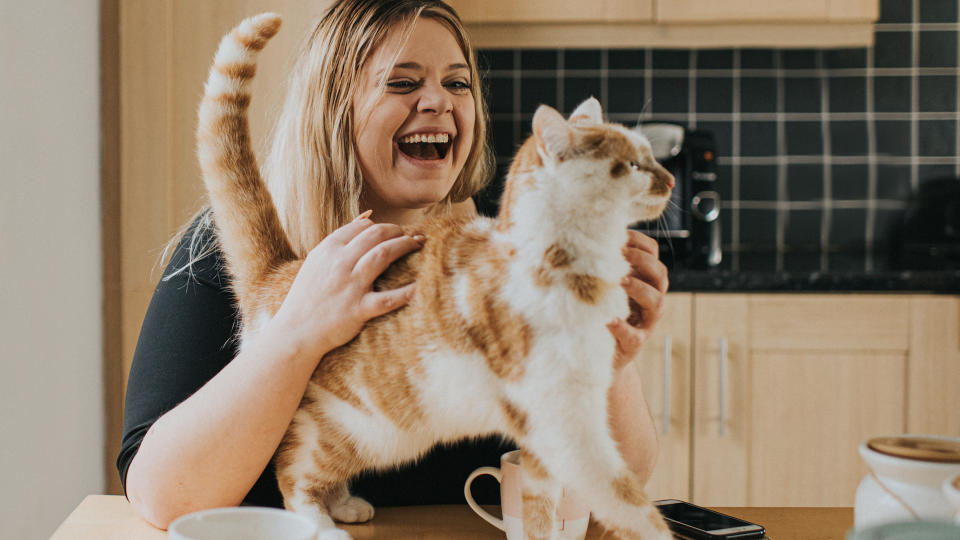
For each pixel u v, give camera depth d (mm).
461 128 877
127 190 1649
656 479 1946
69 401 1574
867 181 2445
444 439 640
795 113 2445
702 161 2166
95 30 1629
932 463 510
